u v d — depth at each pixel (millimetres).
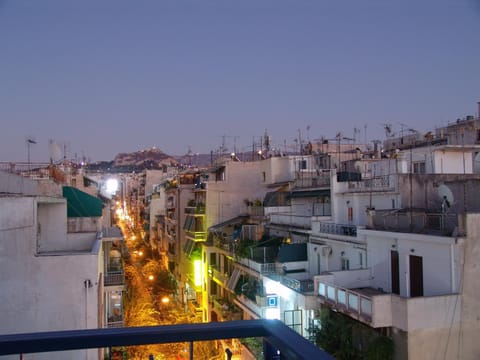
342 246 23266
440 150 29562
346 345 18156
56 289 17203
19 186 18875
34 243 17156
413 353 15336
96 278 17516
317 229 26047
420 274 17641
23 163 27094
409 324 15328
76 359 16234
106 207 47156
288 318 23422
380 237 19938
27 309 16875
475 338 15961
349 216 26312
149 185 110250
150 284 60688
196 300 50719
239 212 48906
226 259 40000
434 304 15625
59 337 2795
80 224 24844
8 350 2746
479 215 16281
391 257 19359
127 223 141500
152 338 2869
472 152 30344
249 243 32656
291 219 30953
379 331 17203
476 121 37969
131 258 78688
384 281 19750
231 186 49156
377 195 24125
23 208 16891
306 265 26484
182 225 61156
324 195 31984
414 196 22797
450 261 16125
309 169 41844
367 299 16594
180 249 60625
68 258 17359
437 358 15547
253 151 55562
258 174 49938
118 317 27469
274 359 2826
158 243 80062
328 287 19734
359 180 27641
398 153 28922
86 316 17281
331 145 51031
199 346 33281
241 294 31625
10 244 16484
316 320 21141
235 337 2883
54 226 23859
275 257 28547
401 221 19703
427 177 23203
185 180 63781
